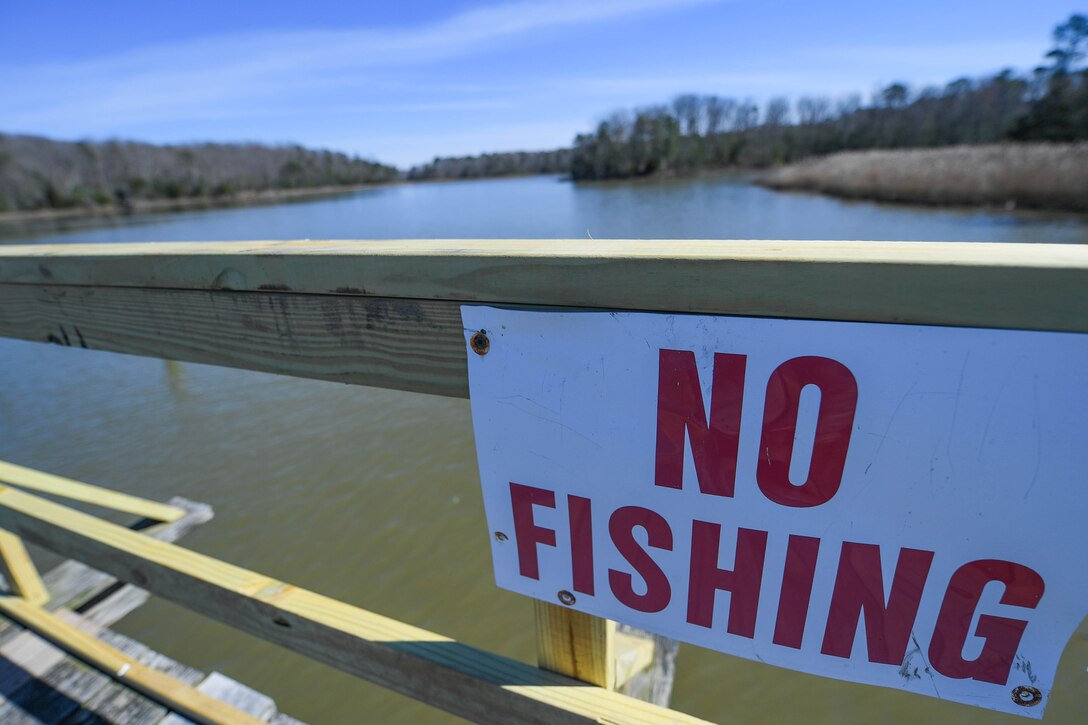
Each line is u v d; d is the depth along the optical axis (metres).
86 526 1.48
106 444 8.48
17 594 2.19
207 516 4.67
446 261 0.73
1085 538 0.56
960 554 0.62
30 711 1.78
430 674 1.01
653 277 0.63
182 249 0.96
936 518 0.61
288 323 0.90
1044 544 0.58
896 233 20.14
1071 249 0.52
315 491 6.89
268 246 0.91
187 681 2.44
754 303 0.60
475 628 4.75
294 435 8.46
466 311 0.74
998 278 0.51
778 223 23.22
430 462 7.45
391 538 5.93
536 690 0.93
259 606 1.18
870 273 0.55
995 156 33.53
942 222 22.58
